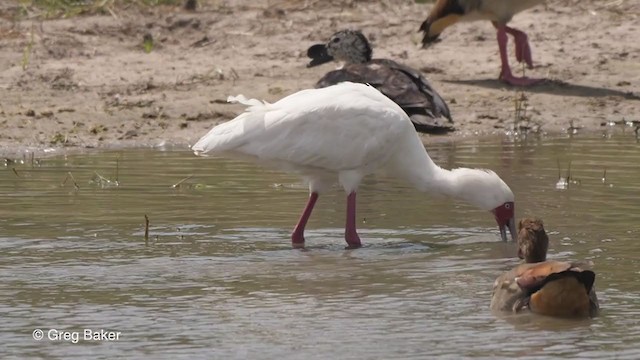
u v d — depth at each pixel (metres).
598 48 22.89
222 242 12.25
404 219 13.31
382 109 12.59
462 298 10.30
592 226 12.59
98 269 11.22
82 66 21.91
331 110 12.48
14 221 12.96
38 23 24.31
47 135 18.03
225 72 21.61
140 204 13.83
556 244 11.84
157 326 9.60
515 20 24.70
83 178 15.28
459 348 9.05
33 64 21.83
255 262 11.54
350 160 12.45
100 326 9.60
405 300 10.26
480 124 19.02
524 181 14.89
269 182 15.13
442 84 21.19
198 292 10.52
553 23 24.41
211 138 12.64
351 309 10.02
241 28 24.31
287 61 22.38
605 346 9.05
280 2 25.92
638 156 16.52
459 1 20.94
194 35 24.08
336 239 12.48
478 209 13.78
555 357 8.84
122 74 21.48
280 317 9.82
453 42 23.72
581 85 20.98
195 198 14.16
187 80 21.06
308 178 12.69
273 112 12.59
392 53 23.06
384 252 11.92
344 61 19.89
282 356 8.89
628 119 19.34
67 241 12.18
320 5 25.83
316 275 11.05
